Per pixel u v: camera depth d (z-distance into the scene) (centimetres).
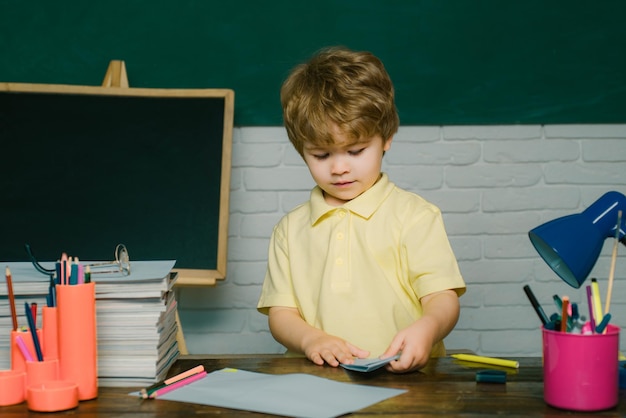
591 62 230
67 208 209
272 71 231
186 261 207
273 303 135
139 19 230
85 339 86
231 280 237
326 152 125
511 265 237
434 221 131
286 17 229
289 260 137
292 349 120
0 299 96
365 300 129
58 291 85
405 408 80
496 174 235
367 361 98
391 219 132
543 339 83
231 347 237
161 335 97
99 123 216
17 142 212
